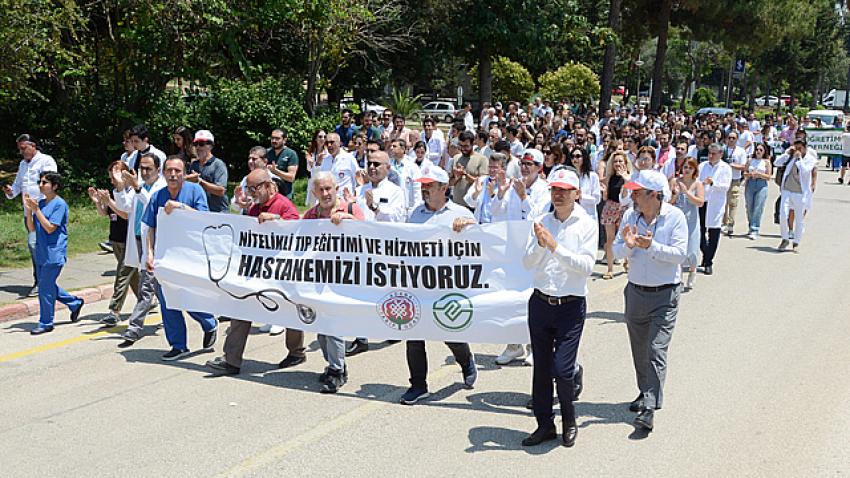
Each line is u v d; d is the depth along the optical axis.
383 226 6.68
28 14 13.27
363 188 9.41
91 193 8.67
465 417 6.28
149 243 7.82
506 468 5.34
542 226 5.49
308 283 6.95
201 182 9.59
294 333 7.46
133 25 17.91
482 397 6.75
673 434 5.95
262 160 9.72
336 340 6.84
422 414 6.34
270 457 5.49
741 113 43.75
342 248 6.83
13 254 11.88
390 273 6.67
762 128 27.84
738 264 12.90
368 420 6.19
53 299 8.60
